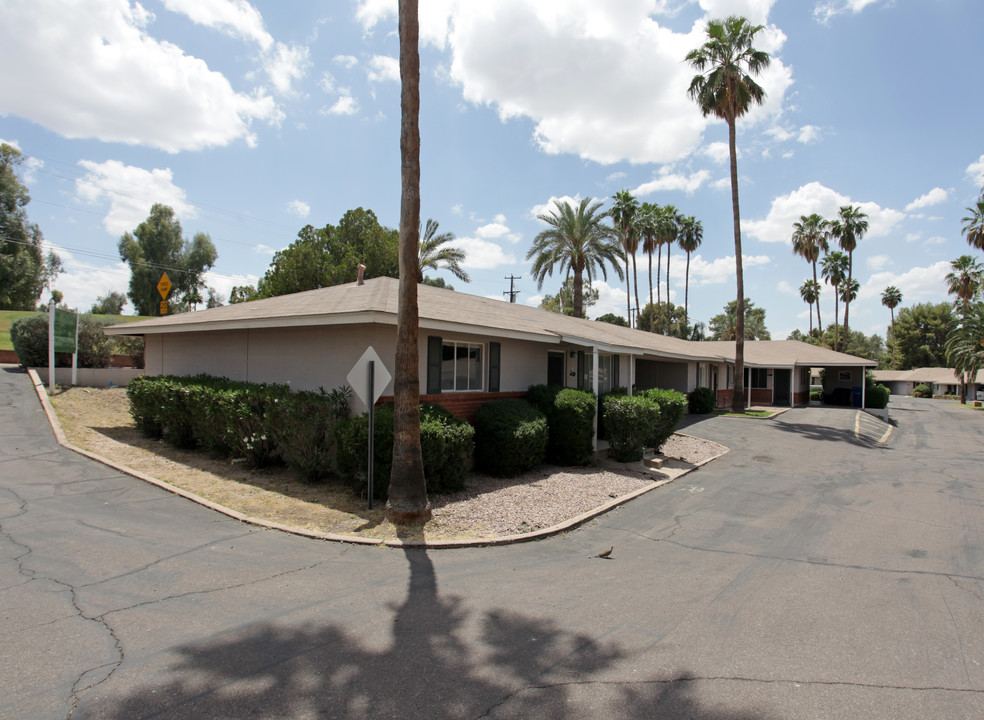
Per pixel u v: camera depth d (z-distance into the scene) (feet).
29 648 12.42
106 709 10.26
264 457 32.14
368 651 12.85
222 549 19.62
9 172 113.80
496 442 33.53
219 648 12.74
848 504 31.53
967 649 13.80
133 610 14.58
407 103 24.20
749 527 26.04
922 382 210.38
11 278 110.93
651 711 10.75
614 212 149.69
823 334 218.59
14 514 22.38
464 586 17.26
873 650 13.66
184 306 165.07
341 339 32.40
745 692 11.53
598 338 47.11
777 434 64.85
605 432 42.34
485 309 45.06
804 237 177.37
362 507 25.41
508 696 11.16
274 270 91.09
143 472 30.73
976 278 159.63
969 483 39.01
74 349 61.46
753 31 80.59
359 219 98.63
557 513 26.55
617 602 16.42
